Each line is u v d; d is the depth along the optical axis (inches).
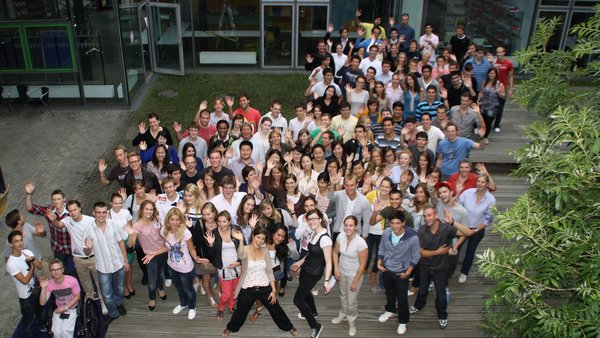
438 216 343.9
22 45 598.2
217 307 348.2
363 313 347.6
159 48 733.3
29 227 344.2
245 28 747.4
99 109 629.9
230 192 338.3
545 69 282.5
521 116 597.0
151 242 325.7
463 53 622.5
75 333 314.7
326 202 350.9
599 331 191.6
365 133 416.8
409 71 522.0
